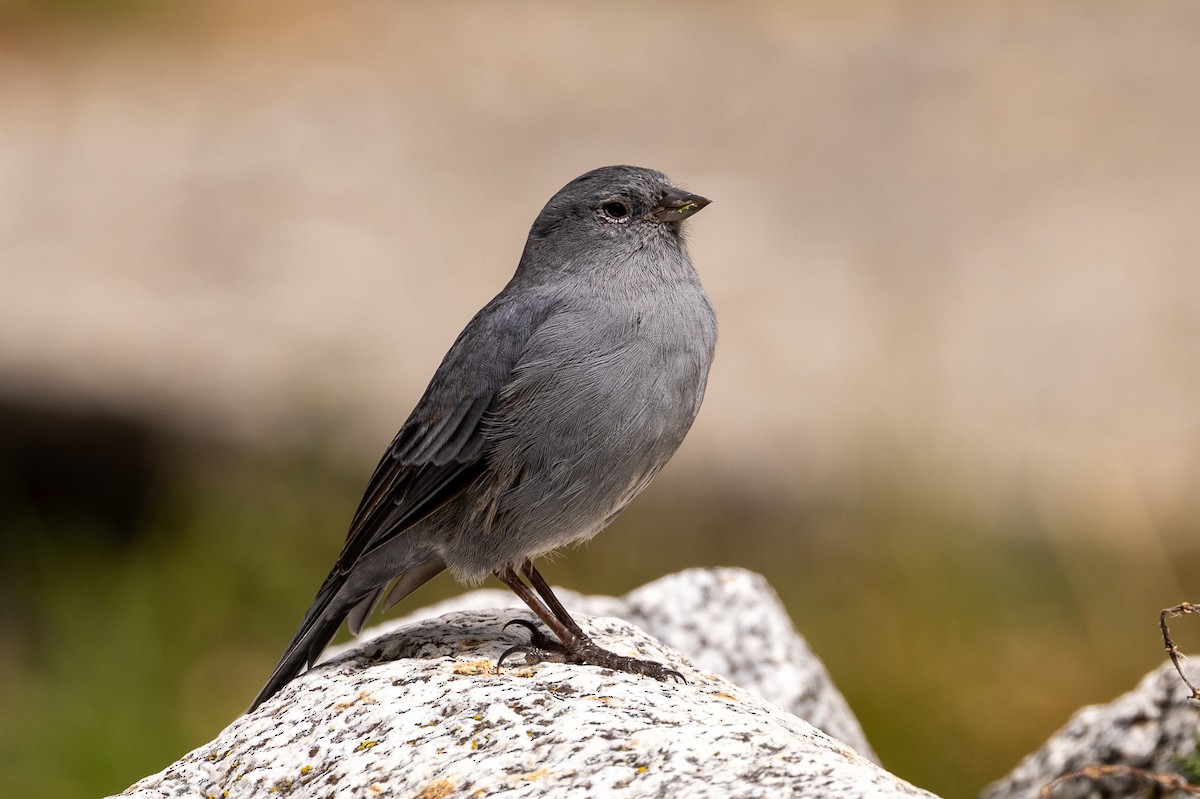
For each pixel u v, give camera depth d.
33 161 22.56
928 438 14.98
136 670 13.23
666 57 29.03
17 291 17.75
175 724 12.45
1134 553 13.41
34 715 12.67
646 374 7.02
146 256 19.06
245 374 15.95
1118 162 22.64
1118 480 14.30
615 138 24.48
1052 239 20.03
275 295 18.08
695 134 24.64
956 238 20.44
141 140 23.64
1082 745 7.96
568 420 6.95
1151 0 31.12
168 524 14.71
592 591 13.88
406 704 6.07
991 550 13.57
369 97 26.27
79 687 13.00
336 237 19.89
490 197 21.98
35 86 26.08
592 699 5.84
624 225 7.37
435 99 26.39
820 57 28.77
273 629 13.75
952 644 12.60
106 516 15.27
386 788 5.48
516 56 29.03
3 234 19.69
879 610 13.03
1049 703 12.05
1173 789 7.43
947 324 17.91
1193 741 7.53
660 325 7.11
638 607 9.18
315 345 16.61
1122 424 15.39
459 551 7.24
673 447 7.21
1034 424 15.39
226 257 19.22
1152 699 7.84
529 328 7.15
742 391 16.25
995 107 25.34
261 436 15.24
